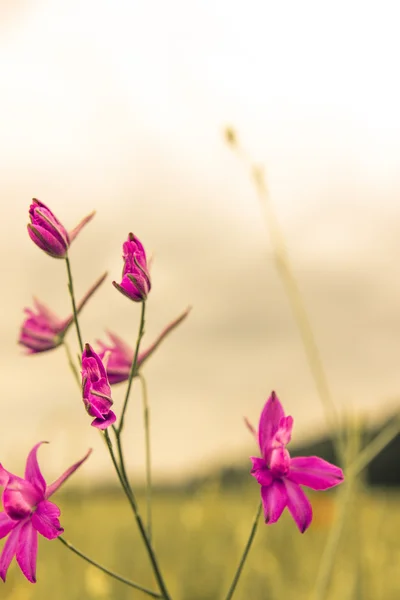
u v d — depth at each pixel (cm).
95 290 32
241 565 28
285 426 28
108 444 28
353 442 44
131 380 28
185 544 68
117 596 59
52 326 32
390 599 54
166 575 62
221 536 67
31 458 28
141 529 28
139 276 27
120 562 67
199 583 62
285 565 65
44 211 29
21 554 27
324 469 28
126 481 28
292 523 72
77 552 28
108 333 31
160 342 31
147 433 30
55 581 57
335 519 44
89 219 30
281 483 28
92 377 27
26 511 28
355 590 51
